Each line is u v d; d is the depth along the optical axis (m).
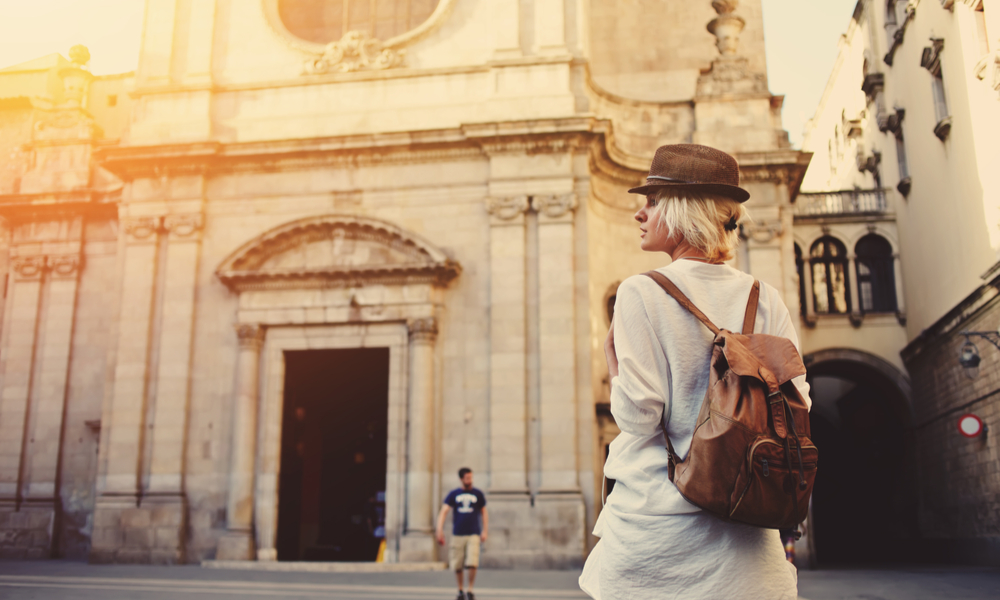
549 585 14.68
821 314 28.56
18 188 27.72
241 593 13.02
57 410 25.19
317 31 24.53
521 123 20.88
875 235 29.11
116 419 21.41
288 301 21.41
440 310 20.92
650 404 1.85
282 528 21.22
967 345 18.83
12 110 29.09
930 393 25.34
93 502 24.58
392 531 19.66
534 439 19.73
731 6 23.77
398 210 21.83
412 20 24.14
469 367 20.59
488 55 22.59
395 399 20.47
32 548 24.11
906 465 27.52
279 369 21.30
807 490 1.71
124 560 20.38
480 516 12.45
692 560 1.75
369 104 22.66
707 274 2.05
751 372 1.73
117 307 22.36
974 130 20.44
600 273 21.77
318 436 25.61
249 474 20.62
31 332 25.80
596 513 19.19
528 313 20.55
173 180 22.77
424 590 13.73
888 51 28.14
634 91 26.16
